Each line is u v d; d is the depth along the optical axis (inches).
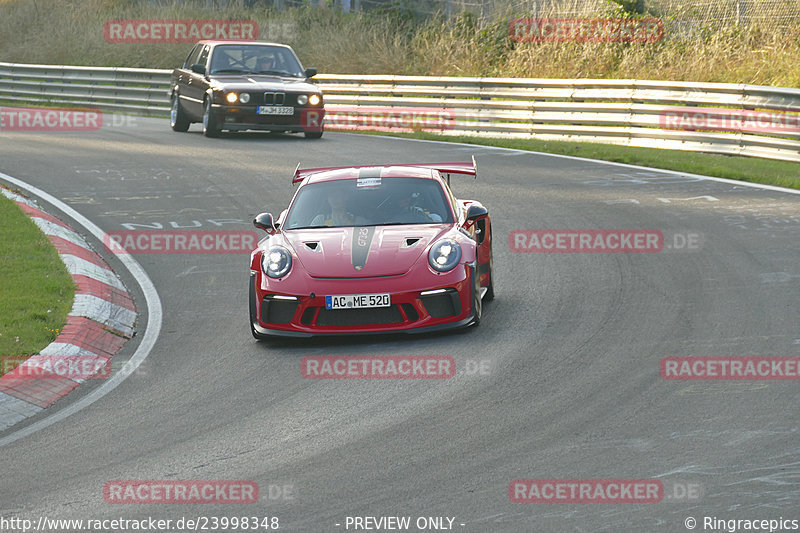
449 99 3110.2
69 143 2942.9
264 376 1042.1
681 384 925.8
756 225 1686.8
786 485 688.4
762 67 3058.6
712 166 2287.2
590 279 1389.0
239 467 784.9
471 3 4099.4
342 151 2694.4
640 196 1993.1
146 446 852.0
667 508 663.1
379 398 940.6
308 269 1151.0
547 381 959.6
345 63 3951.8
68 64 4675.2
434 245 1163.3
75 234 1779.0
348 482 737.0
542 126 2920.8
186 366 1105.4
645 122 2664.9
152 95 3779.5
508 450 784.9
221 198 2098.9
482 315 1235.9
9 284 1393.9
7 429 933.8
